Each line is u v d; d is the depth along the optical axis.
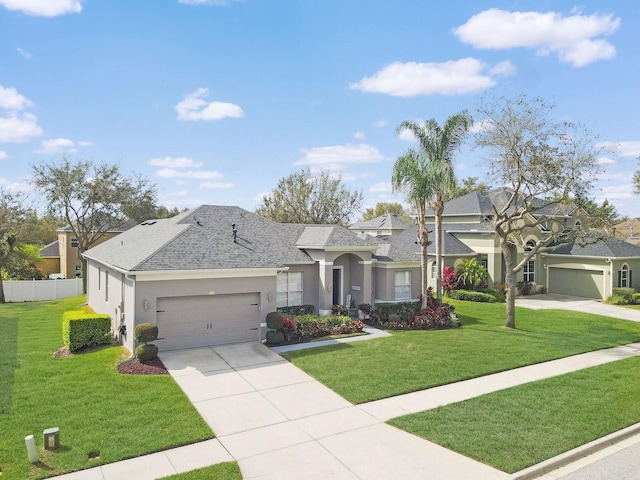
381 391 12.94
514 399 12.44
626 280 33.56
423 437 10.06
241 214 25.69
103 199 38.88
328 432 10.34
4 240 34.47
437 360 16.19
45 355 16.02
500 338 19.98
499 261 34.38
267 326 18.25
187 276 16.56
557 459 9.09
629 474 8.72
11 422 10.52
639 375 14.80
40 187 37.03
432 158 23.47
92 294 25.53
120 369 14.27
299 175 54.59
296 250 23.25
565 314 26.70
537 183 21.50
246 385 13.33
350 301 23.78
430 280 34.94
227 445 9.67
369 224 51.94
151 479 8.23
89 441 9.62
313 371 14.69
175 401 11.91
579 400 12.40
